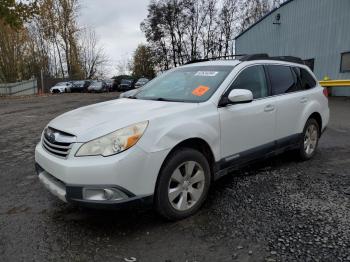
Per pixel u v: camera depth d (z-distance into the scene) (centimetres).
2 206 391
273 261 273
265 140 450
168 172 329
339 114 1117
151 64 5541
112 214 365
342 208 366
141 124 317
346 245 293
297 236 310
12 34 3494
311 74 573
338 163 538
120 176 297
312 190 422
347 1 1731
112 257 285
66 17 4975
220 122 380
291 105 491
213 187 439
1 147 700
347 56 1767
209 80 420
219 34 5347
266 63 478
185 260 279
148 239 313
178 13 5141
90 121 334
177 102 389
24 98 2808
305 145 546
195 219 351
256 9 5138
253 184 447
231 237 312
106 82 4062
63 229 334
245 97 379
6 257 286
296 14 2167
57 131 337
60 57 5128
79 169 297
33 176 496
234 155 405
